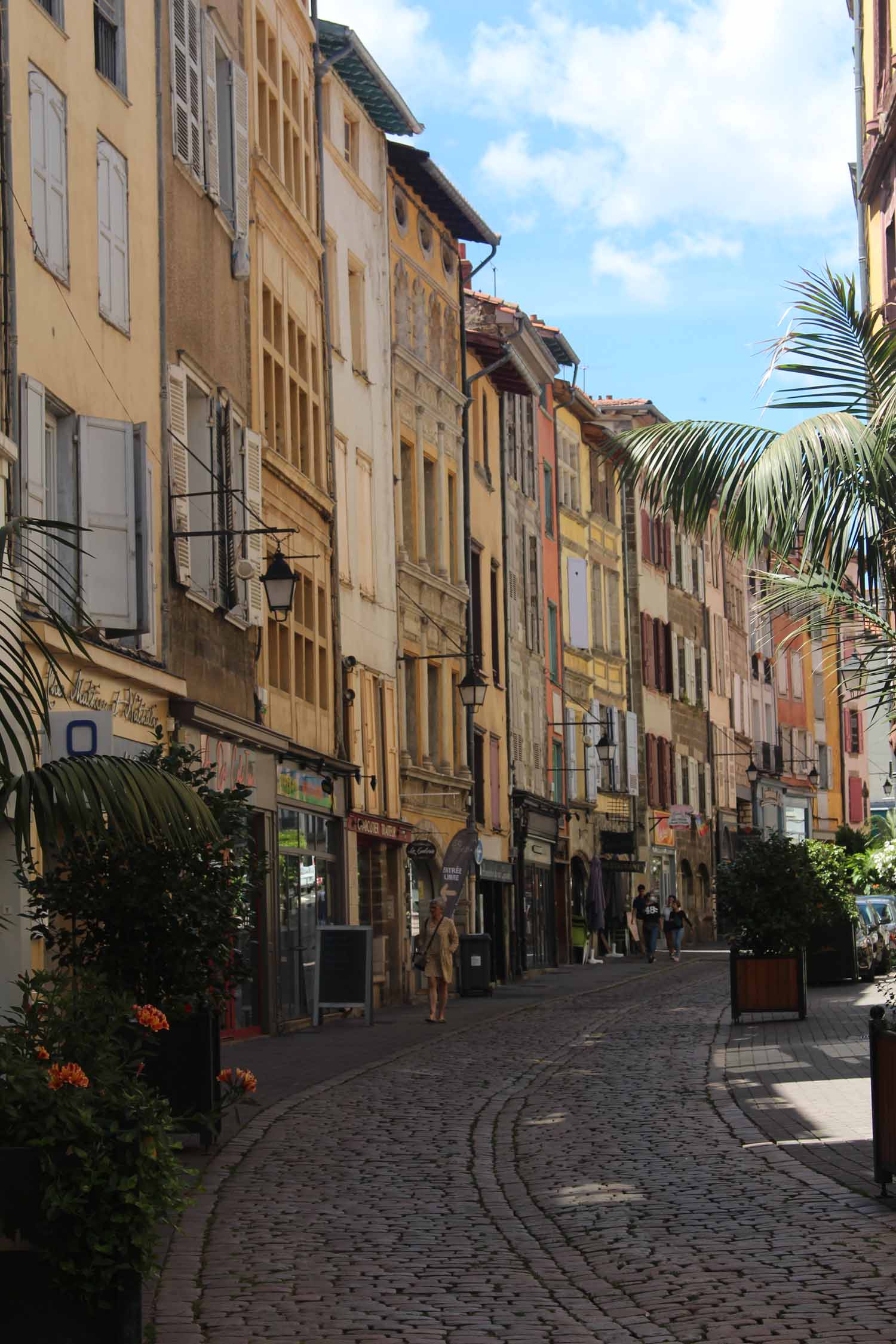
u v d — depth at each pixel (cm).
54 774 1005
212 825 1044
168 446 2256
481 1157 1365
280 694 2862
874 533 1429
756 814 8219
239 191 2662
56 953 1647
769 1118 1502
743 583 8356
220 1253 1004
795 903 2500
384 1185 1235
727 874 2544
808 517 1416
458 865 3703
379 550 3628
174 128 2334
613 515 6366
